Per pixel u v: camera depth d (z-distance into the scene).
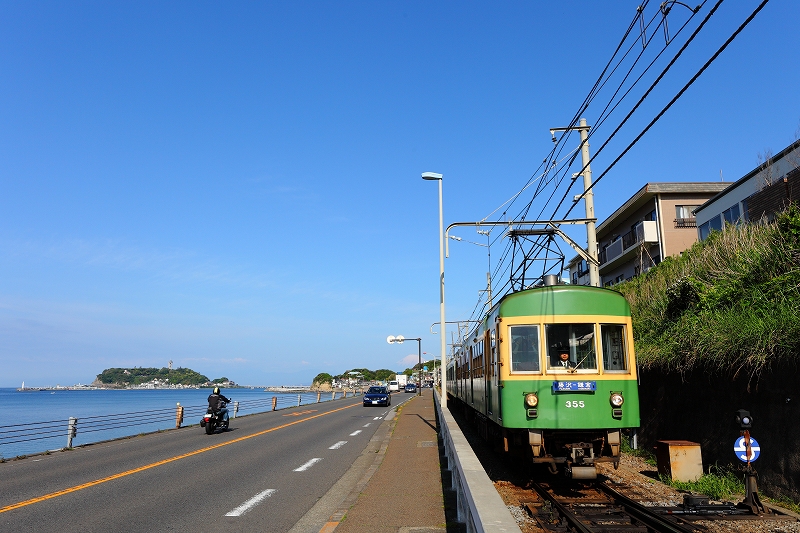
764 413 8.64
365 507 7.89
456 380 23.89
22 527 7.07
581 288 10.02
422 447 14.82
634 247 31.11
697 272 13.15
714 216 23.89
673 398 11.77
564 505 8.20
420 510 7.68
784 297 9.17
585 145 14.87
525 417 9.54
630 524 7.18
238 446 16.20
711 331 10.23
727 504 7.88
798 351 7.88
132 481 10.48
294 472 11.55
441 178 21.95
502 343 9.95
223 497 9.01
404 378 92.50
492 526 3.56
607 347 9.80
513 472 11.34
